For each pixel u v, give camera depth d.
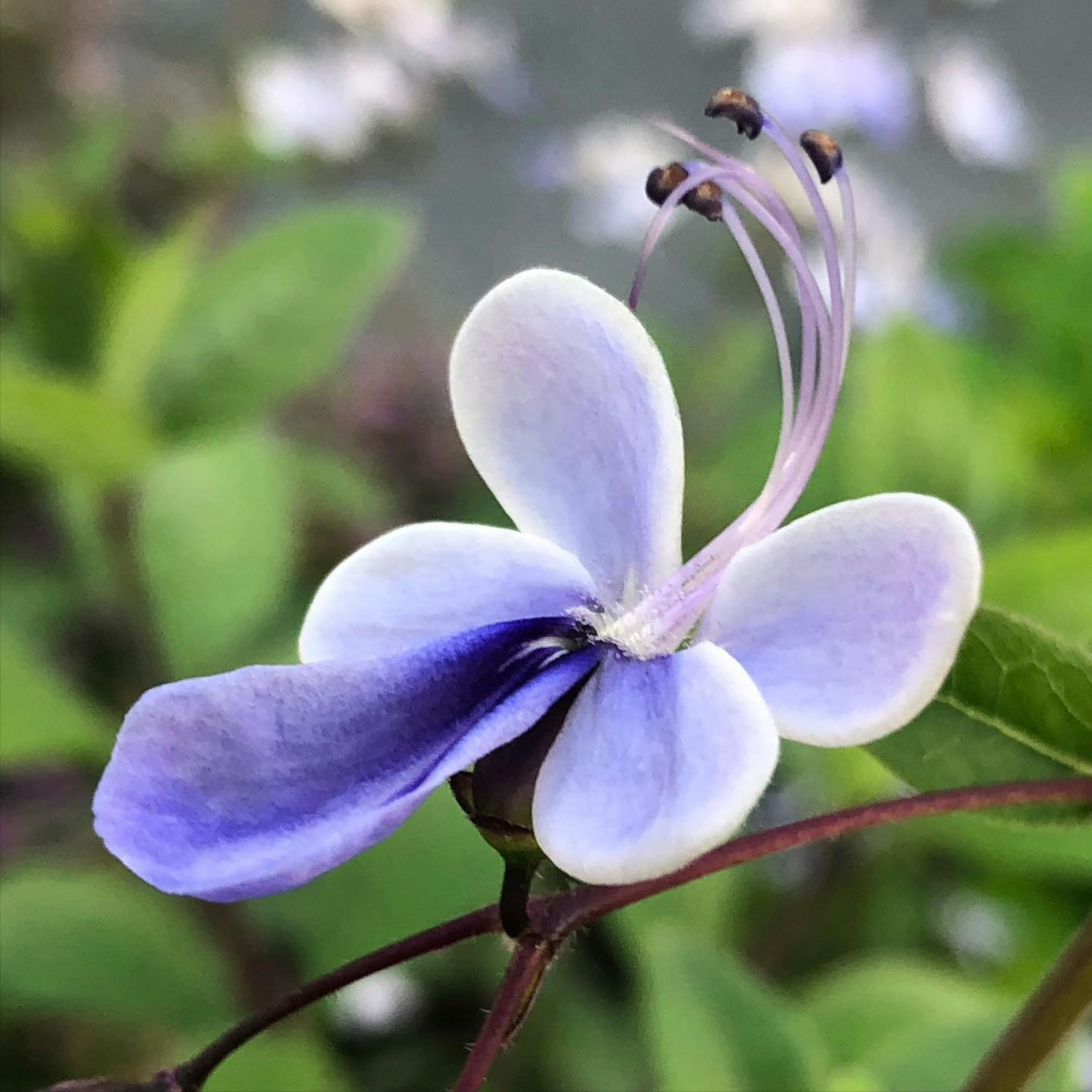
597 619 0.09
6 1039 0.19
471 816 0.09
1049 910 0.18
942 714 0.10
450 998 0.19
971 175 0.26
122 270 0.17
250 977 0.17
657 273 0.27
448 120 0.26
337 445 0.24
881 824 0.10
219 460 0.18
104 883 0.17
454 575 0.09
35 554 0.22
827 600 0.09
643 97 0.26
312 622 0.09
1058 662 0.10
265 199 0.26
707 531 0.20
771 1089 0.13
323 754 0.09
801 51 0.23
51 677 0.16
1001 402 0.19
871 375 0.16
